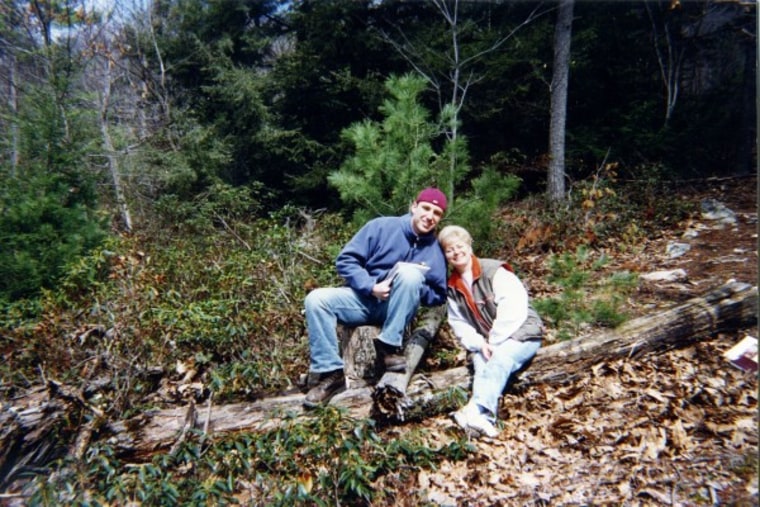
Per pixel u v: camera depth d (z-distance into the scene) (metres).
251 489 3.18
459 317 3.72
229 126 12.70
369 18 11.96
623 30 11.34
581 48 10.61
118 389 3.93
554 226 6.90
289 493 2.94
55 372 4.27
